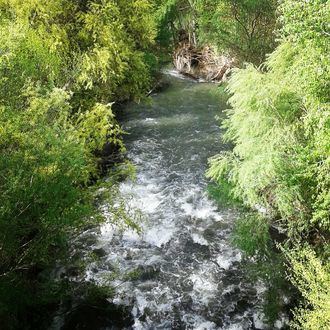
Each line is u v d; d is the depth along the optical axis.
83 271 8.53
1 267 6.52
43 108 6.86
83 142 7.32
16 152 5.99
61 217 6.38
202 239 9.61
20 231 6.15
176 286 8.30
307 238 8.38
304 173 6.58
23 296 6.59
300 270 6.42
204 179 12.15
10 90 7.09
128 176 12.23
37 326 7.07
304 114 7.92
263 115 8.07
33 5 10.57
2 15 9.97
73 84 10.95
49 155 6.12
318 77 5.63
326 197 6.21
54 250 8.20
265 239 8.68
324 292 5.67
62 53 11.16
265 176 7.39
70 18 12.13
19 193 5.79
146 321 7.51
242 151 8.24
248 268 8.60
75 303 7.71
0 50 7.21
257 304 7.77
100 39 12.10
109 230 9.84
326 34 5.51
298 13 5.62
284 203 7.30
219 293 8.09
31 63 8.06
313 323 5.29
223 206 10.64
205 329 7.35
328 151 5.50
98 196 8.81
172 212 10.61
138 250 9.31
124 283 8.33
